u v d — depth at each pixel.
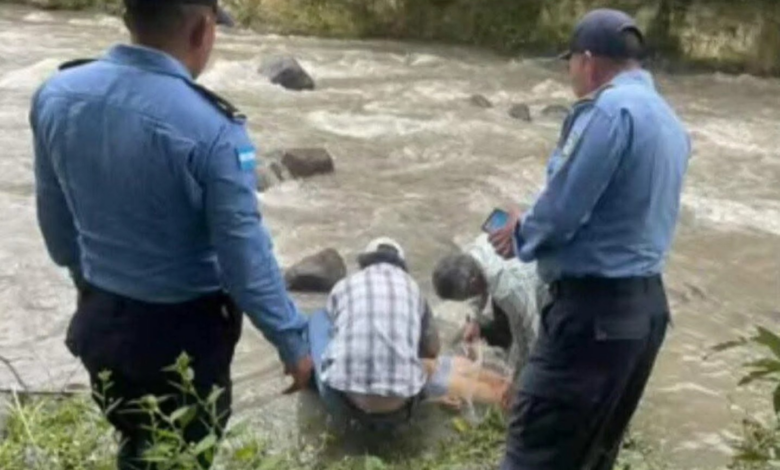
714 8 15.10
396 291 5.48
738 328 7.02
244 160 3.04
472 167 10.01
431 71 13.96
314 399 5.59
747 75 14.96
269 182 9.03
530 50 15.48
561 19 15.45
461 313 6.67
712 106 13.27
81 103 3.07
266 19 15.68
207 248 3.16
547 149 10.64
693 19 15.14
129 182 3.05
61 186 3.20
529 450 3.88
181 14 3.03
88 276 3.22
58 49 13.67
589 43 3.67
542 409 3.80
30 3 16.09
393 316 5.39
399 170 9.81
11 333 6.35
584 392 3.72
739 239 8.64
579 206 3.55
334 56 14.35
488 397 5.52
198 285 3.18
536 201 3.61
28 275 7.12
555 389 3.76
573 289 3.68
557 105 12.19
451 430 5.33
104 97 3.05
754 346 6.63
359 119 11.32
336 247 7.98
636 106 3.57
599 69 3.68
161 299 3.16
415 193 9.26
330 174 9.46
